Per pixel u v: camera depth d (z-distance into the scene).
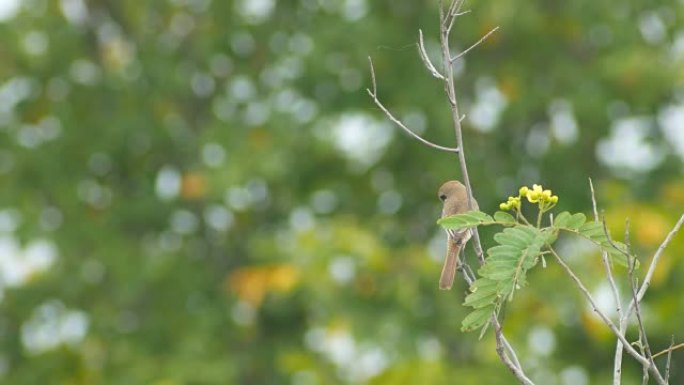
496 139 19.28
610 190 17.20
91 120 20.72
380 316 16.64
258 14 20.39
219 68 20.67
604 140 18.98
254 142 18.80
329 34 18.73
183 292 19.80
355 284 16.81
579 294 15.21
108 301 20.00
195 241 20.50
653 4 19.03
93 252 19.84
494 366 15.83
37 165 20.39
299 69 19.31
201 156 19.59
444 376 15.56
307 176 19.17
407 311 16.88
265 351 19.28
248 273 17.41
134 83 20.67
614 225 15.53
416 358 15.71
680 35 19.09
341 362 16.70
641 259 15.50
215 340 19.09
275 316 19.50
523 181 18.92
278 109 19.09
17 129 20.81
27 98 20.84
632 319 15.25
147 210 20.22
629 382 16.47
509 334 15.73
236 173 18.23
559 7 18.84
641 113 18.80
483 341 15.98
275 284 16.88
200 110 20.97
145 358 18.67
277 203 19.91
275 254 17.09
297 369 16.73
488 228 8.78
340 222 17.30
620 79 18.25
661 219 15.67
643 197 17.88
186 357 18.23
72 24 21.14
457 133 7.10
